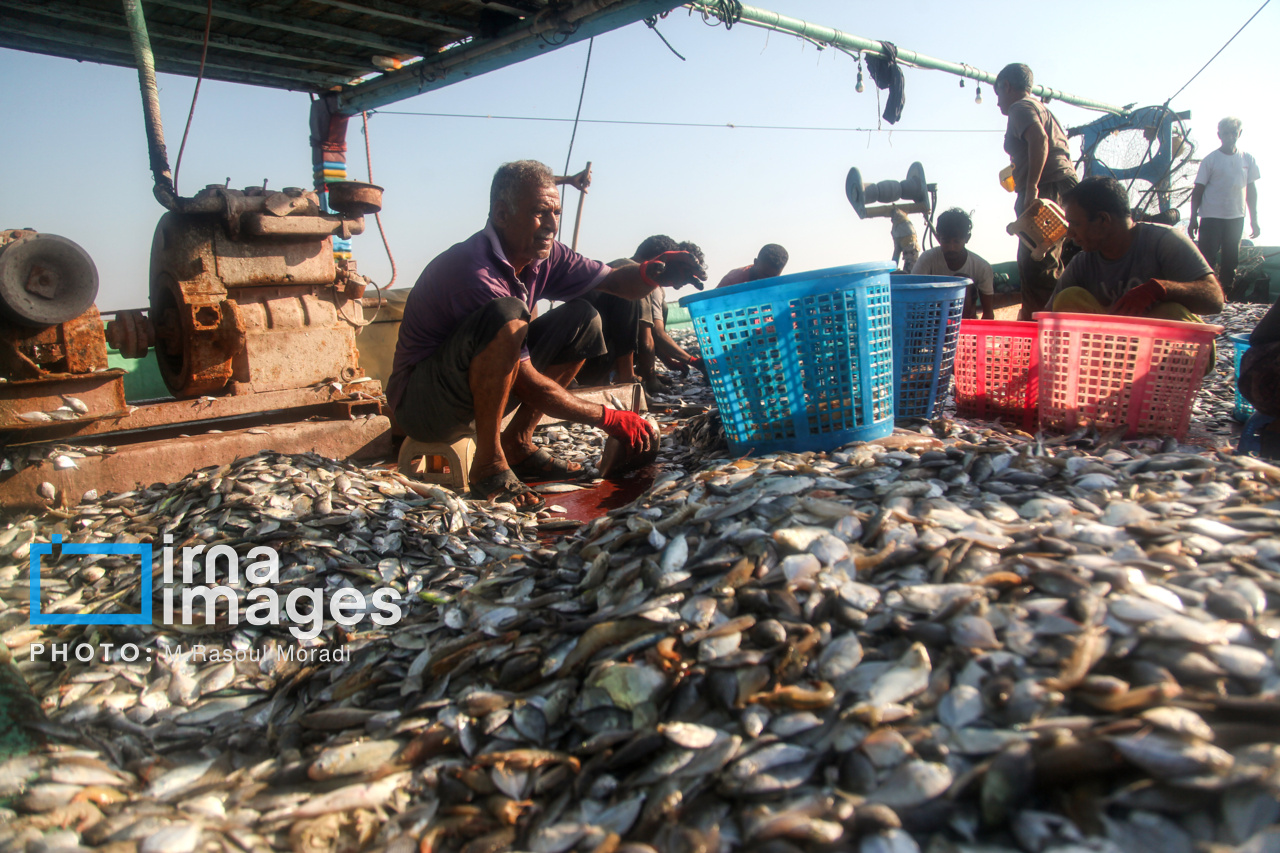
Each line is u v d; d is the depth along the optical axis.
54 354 3.61
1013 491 2.04
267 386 4.32
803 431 2.83
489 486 3.48
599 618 1.75
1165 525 1.68
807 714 1.39
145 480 3.62
